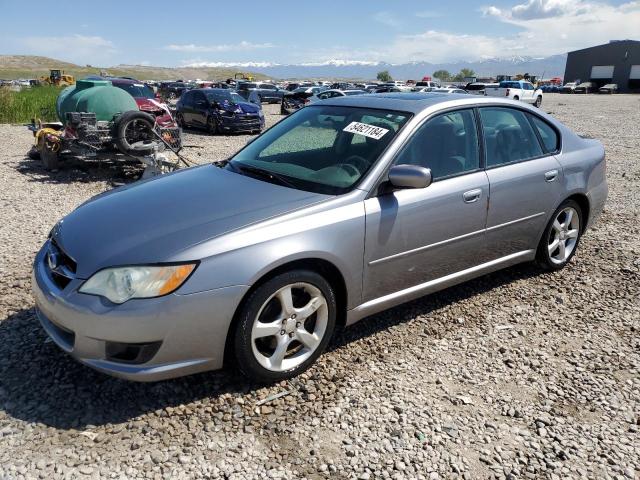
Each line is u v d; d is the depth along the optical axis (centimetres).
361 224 317
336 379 315
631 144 1355
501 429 277
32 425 265
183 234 279
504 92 3447
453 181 368
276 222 292
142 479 236
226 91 1830
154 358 266
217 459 249
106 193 370
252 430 269
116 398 288
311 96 2756
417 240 348
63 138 893
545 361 342
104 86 909
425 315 398
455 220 367
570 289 451
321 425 275
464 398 300
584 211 489
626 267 502
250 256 277
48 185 837
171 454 251
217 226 285
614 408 296
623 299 435
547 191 432
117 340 261
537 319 398
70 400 285
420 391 306
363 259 323
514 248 427
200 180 361
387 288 346
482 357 344
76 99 920
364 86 4434
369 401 295
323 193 325
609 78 7606
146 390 296
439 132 371
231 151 1241
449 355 345
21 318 370
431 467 249
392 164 340
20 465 240
